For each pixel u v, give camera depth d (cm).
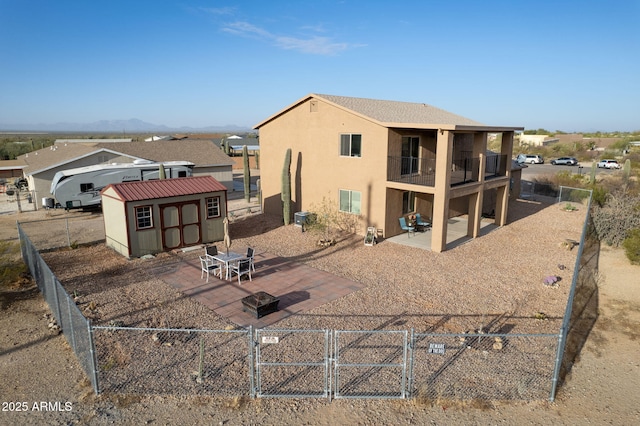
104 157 3206
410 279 1529
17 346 1080
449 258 1758
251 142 8412
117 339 1087
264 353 1023
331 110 2119
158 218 1841
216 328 1155
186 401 859
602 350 1075
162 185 1911
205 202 1975
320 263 1711
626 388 920
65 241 2083
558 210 2748
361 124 2005
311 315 1238
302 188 2344
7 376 952
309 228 2192
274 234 2159
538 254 1819
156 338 1070
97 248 1948
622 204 2117
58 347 1077
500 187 2272
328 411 834
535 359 1013
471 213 2055
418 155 2195
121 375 938
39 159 3622
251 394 867
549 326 1184
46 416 819
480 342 1084
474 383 915
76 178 2717
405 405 849
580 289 1449
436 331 1144
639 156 6172
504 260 1738
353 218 2122
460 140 2502
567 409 846
